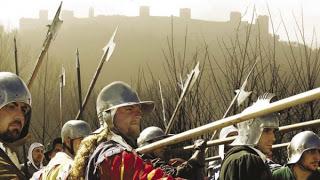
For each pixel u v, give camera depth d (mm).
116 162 3566
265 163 4875
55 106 27031
